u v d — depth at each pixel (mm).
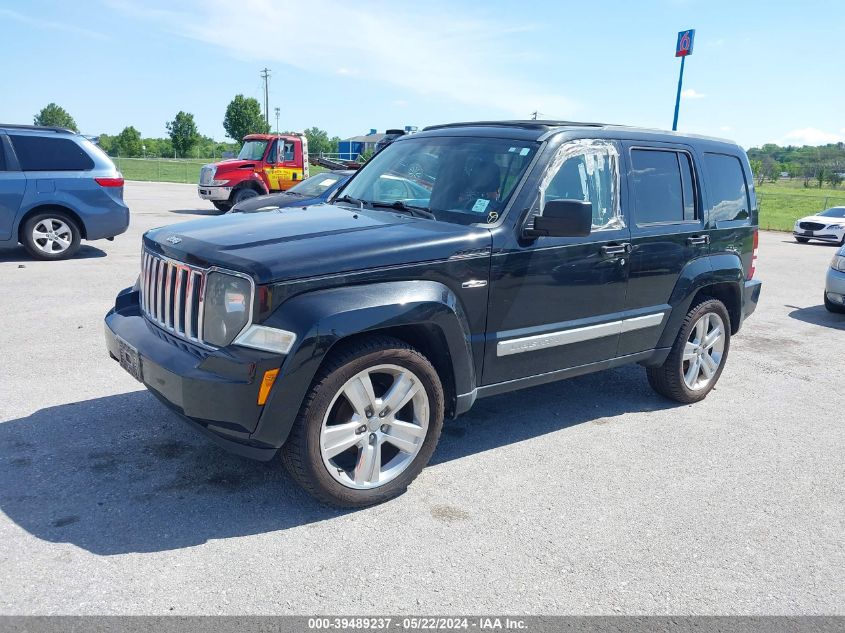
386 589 2893
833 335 8312
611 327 4543
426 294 3502
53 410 4574
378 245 3449
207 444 4168
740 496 3932
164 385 3316
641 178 4742
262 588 2852
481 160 4312
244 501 3557
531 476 4047
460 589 2922
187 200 24031
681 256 4941
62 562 2949
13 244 10047
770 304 10305
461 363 3748
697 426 5012
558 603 2867
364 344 3377
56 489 3561
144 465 3871
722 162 5453
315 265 3238
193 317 3373
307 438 3260
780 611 2904
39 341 6098
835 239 21250
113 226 10836
